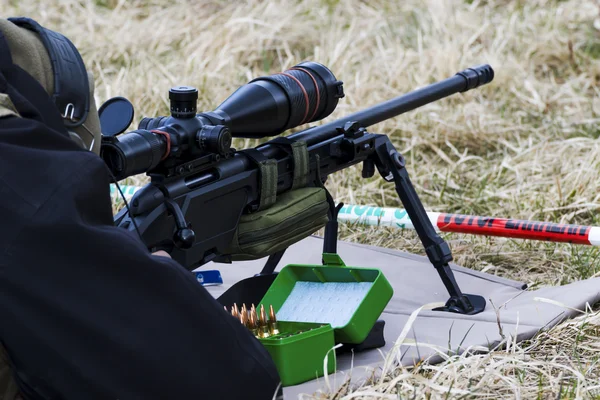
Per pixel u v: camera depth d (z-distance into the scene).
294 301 3.06
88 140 2.23
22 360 1.97
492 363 2.70
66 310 1.95
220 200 2.72
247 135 2.98
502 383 2.67
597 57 7.26
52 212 1.93
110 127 2.52
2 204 1.94
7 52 2.04
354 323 2.78
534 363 2.69
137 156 2.41
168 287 2.03
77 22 7.75
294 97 2.95
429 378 2.74
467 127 5.86
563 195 4.78
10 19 2.19
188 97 2.59
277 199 2.96
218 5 8.12
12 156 1.95
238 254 2.88
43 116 2.05
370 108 3.36
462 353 2.90
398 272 3.86
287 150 2.96
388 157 3.29
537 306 3.29
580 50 7.30
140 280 2.01
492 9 8.05
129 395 1.99
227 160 2.76
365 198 5.02
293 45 7.36
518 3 8.08
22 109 2.03
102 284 1.98
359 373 2.74
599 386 2.53
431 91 3.54
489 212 4.82
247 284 3.14
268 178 2.83
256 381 2.14
